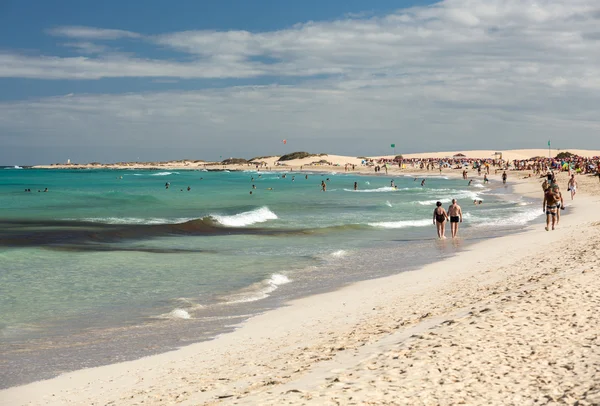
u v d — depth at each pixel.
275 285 15.88
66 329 11.55
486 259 18.75
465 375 6.95
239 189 79.94
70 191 70.94
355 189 76.50
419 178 121.44
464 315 10.13
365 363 7.70
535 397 6.15
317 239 26.31
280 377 7.64
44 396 7.91
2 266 18.58
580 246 18.84
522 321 9.24
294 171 187.50
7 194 61.78
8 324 11.91
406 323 10.42
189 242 25.41
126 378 8.56
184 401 7.09
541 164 112.12
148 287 15.72
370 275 17.12
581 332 8.46
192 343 10.45
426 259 19.88
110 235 26.78
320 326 11.20
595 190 52.41
